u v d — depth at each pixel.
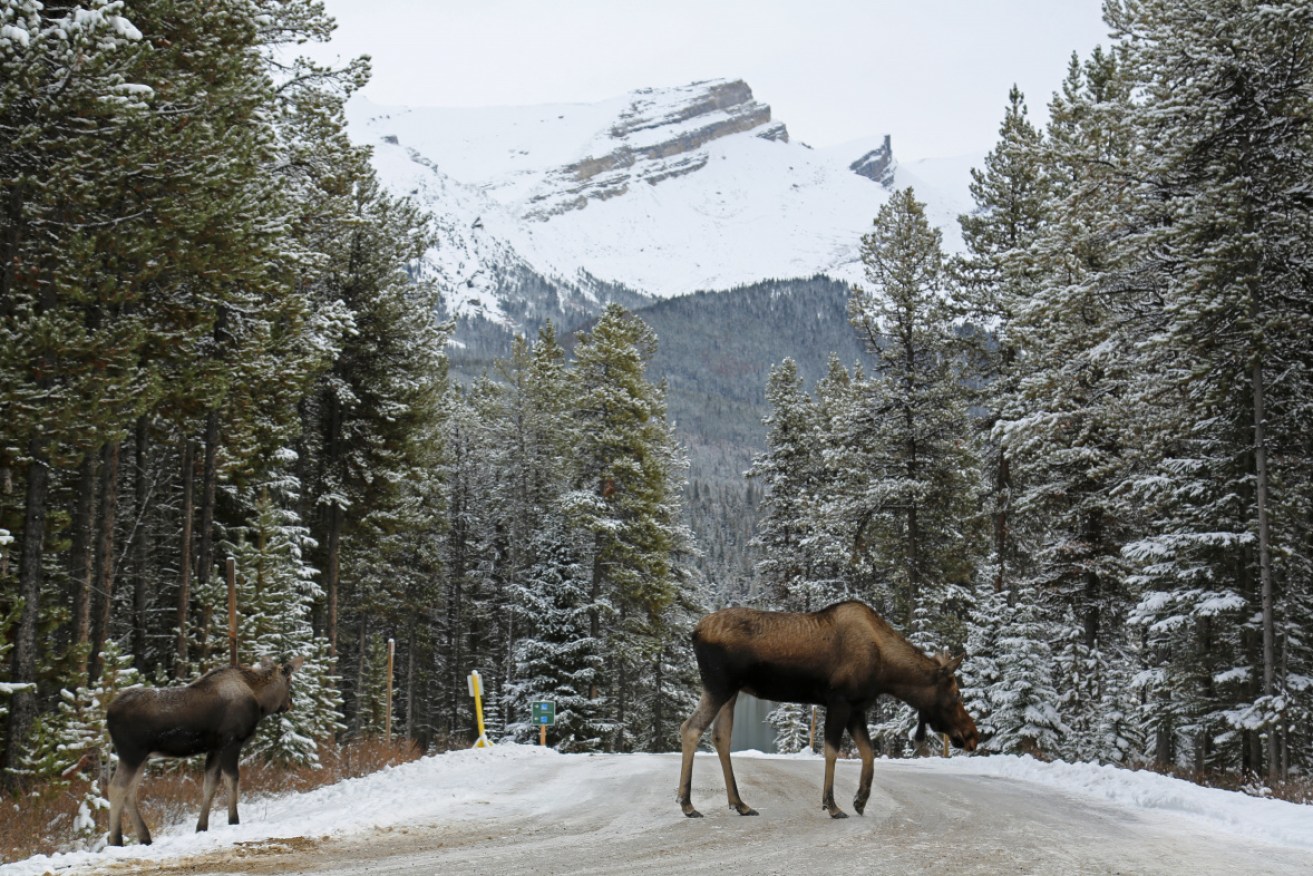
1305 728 23.31
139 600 28.70
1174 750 31.25
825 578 51.56
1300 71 21.73
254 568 24.73
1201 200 21.95
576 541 50.41
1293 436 23.17
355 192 35.78
